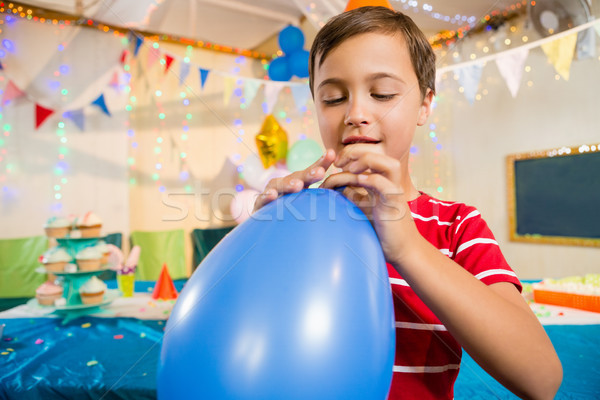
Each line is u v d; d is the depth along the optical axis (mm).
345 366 294
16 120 3453
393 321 354
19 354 1087
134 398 844
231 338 291
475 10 3209
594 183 3027
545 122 3346
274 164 2953
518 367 381
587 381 910
